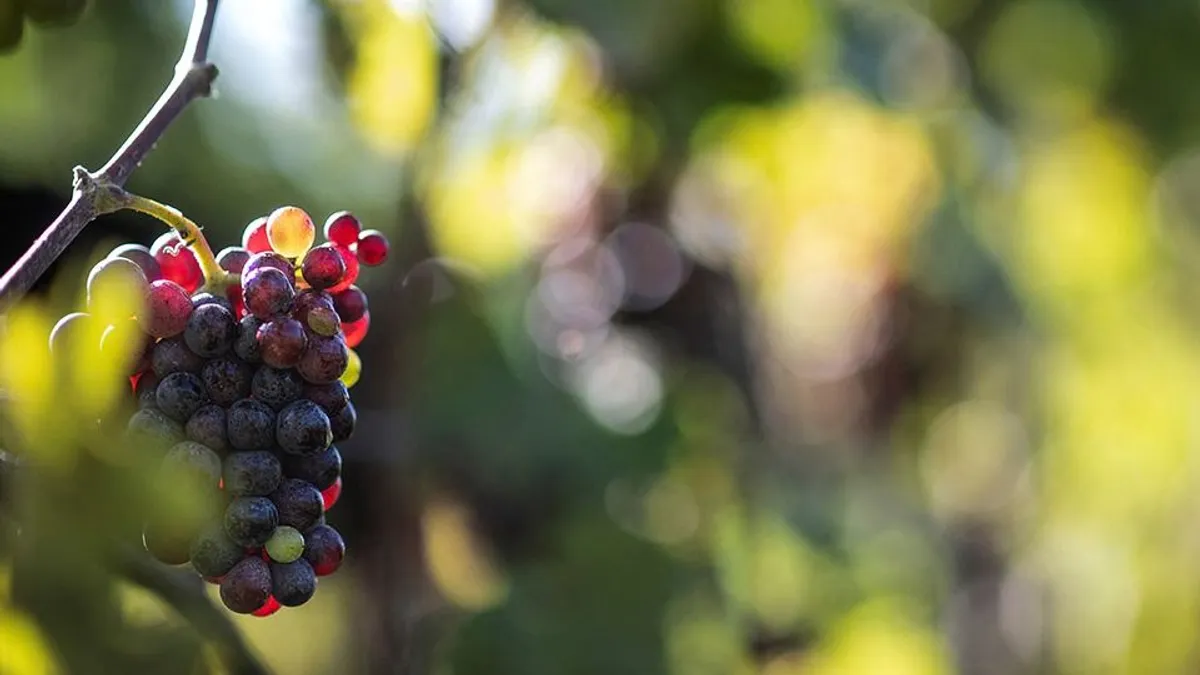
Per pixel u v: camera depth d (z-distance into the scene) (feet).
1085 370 9.36
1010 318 7.70
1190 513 10.75
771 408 7.32
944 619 8.95
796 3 5.72
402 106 4.99
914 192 7.41
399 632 4.87
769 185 7.18
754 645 6.65
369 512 4.91
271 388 2.67
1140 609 10.86
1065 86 7.24
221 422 2.66
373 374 4.96
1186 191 9.17
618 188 6.07
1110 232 8.96
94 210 2.68
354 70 4.86
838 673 7.45
